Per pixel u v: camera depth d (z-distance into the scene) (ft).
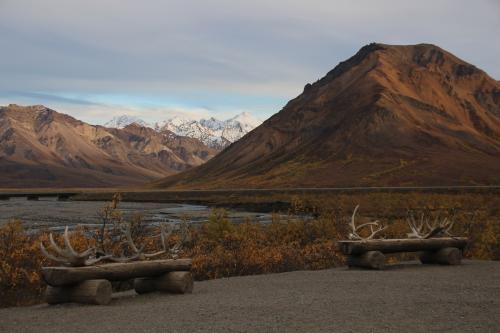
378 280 52.60
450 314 35.35
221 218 94.22
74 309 38.73
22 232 66.03
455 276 55.72
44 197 532.32
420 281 51.65
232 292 46.65
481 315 35.04
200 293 46.60
